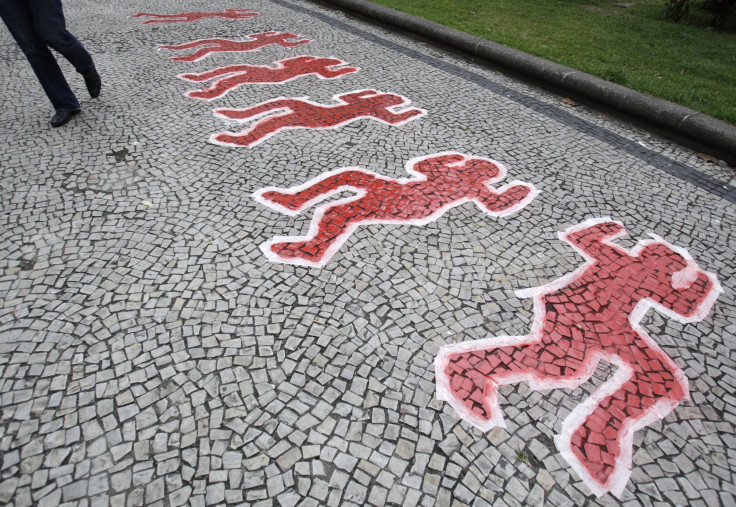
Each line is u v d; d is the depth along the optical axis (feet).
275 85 17.56
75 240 9.97
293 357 7.89
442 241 10.52
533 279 9.74
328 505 6.20
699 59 20.89
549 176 13.11
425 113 16.14
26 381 7.36
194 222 10.62
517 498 6.39
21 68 17.48
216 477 6.39
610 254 10.51
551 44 21.93
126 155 12.82
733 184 13.32
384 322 8.59
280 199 11.51
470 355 8.14
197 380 7.48
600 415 7.39
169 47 20.27
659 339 8.65
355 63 19.92
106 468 6.43
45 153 12.69
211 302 8.75
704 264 10.44
